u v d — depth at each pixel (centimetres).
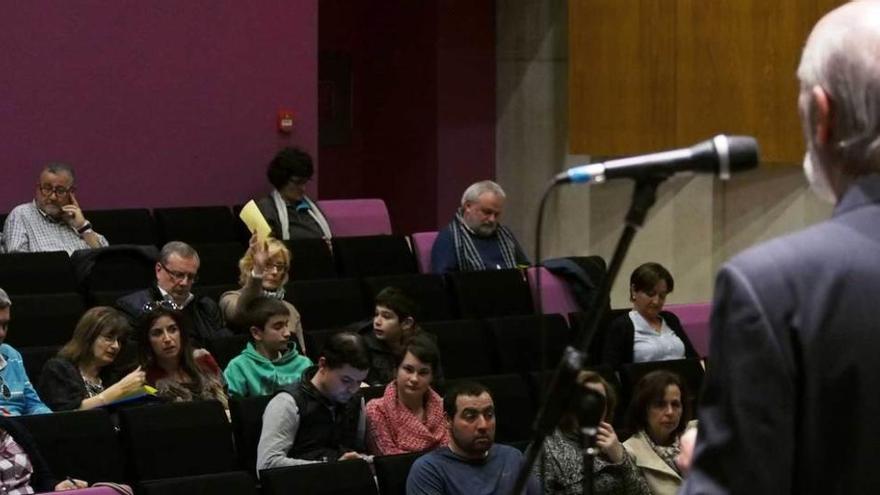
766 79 1029
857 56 164
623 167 208
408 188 1332
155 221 976
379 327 743
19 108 984
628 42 1129
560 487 583
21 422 605
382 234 1016
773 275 164
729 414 162
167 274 765
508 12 1298
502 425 724
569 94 1181
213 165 1045
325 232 991
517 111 1298
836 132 168
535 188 1284
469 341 821
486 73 1313
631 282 841
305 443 634
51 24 991
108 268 849
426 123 1312
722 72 1059
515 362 828
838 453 161
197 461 630
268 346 707
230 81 1047
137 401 657
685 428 630
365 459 621
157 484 564
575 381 218
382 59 1345
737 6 1047
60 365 660
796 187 1037
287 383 685
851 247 164
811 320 162
